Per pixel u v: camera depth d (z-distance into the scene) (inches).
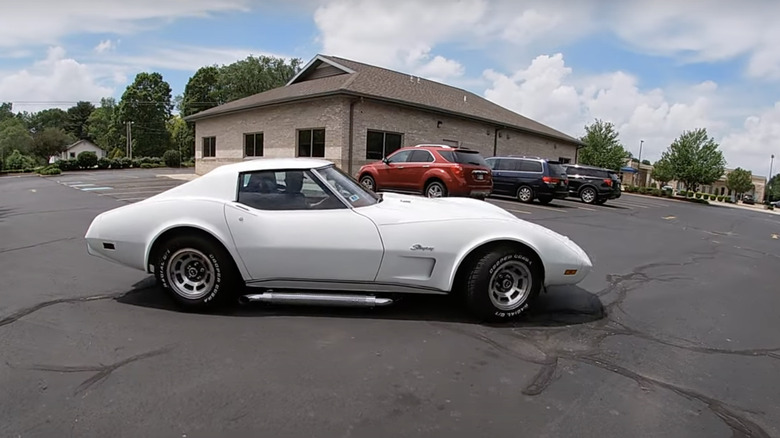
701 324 145.3
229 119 762.2
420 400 92.0
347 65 726.5
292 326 129.2
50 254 211.5
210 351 111.6
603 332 134.0
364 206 140.8
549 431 82.5
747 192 2546.8
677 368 111.6
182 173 1047.0
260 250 134.1
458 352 115.7
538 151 992.9
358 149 585.0
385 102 602.5
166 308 141.5
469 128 767.7
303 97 586.2
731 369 112.2
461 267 137.9
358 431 80.7
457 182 429.7
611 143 1408.7
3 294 151.5
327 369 104.0
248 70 1866.4
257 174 140.2
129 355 108.4
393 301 137.7
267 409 86.9
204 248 136.3
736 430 85.2
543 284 138.8
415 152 462.9
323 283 137.2
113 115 2393.0
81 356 107.3
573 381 102.6
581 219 447.2
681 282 202.4
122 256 139.5
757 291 193.3
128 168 1403.8
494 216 142.0
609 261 244.2
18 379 95.7
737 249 322.7
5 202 434.9
